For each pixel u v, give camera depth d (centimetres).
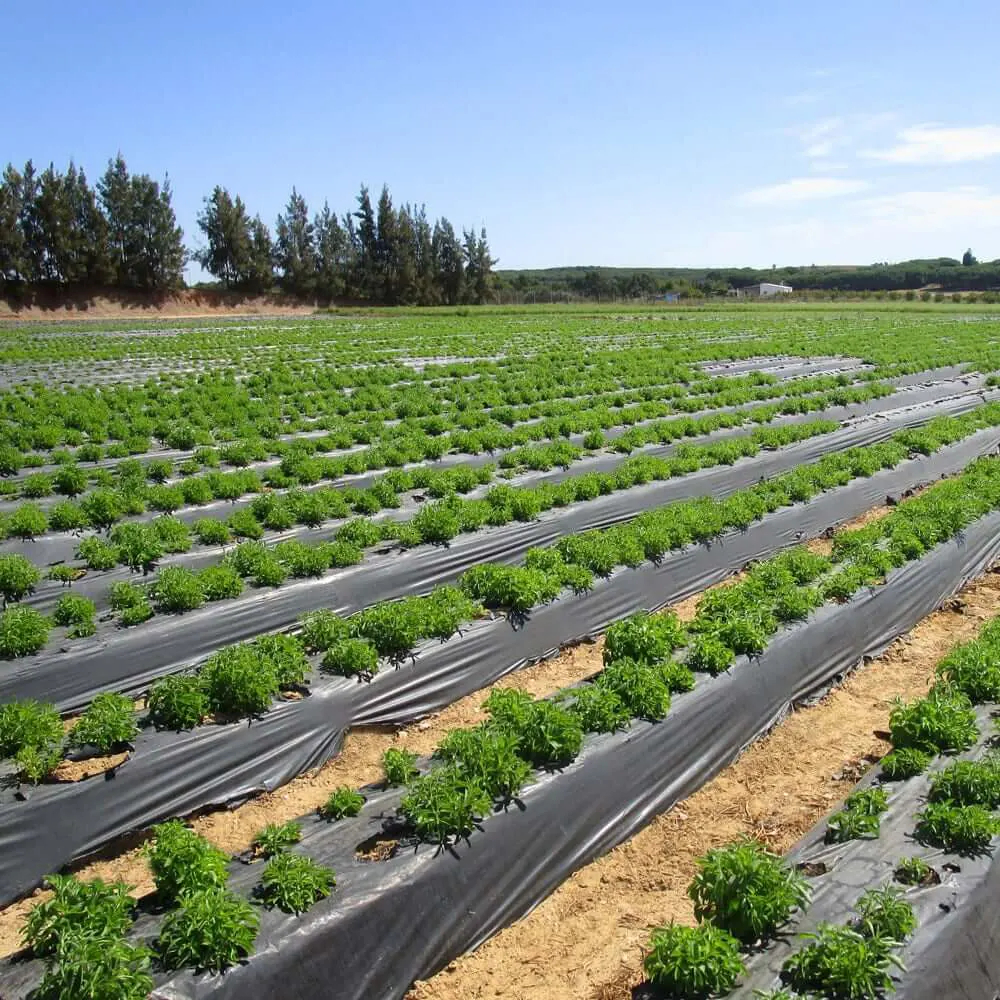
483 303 14800
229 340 6875
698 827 1217
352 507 2247
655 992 853
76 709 1428
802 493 2475
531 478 2594
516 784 1094
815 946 828
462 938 984
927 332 7244
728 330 7775
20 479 2375
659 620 1559
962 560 2119
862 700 1578
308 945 879
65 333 7800
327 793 1280
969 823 985
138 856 1096
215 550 1923
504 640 1625
